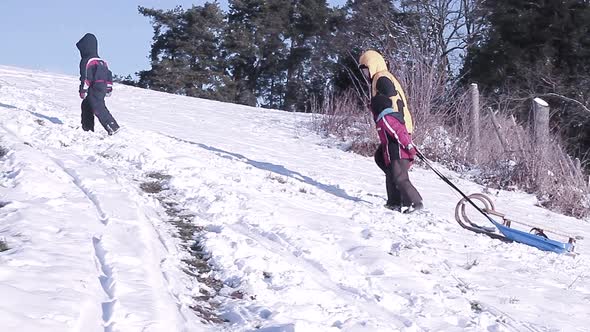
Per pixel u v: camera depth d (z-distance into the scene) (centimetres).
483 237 808
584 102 2403
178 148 1030
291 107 4856
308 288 510
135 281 455
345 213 788
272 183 894
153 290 448
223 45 4788
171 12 4766
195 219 654
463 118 1515
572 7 2552
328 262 587
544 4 2561
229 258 547
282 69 4891
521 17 2569
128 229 564
